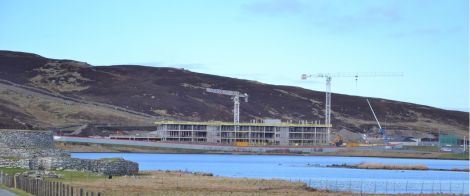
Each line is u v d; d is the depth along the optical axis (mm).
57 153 140500
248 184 124562
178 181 125312
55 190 75875
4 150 135750
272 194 106188
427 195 120625
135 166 139750
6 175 101688
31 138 147750
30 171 120438
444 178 192375
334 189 129125
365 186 145625
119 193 97688
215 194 103062
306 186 126000
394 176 197875
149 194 98812
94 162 131125
